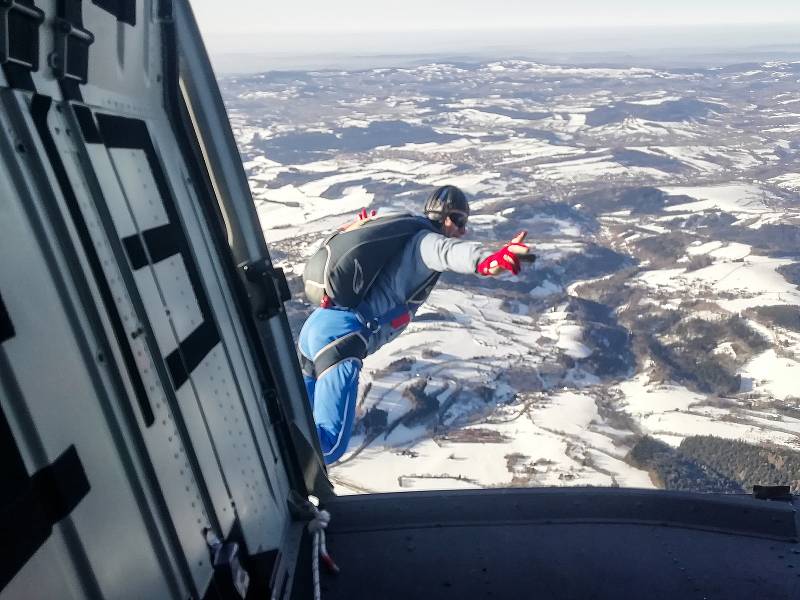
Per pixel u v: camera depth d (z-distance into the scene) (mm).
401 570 3787
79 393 2104
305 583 3623
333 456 4738
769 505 4367
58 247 2166
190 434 2816
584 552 3918
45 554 1830
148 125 3209
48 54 2328
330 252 4688
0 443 1737
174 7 3381
